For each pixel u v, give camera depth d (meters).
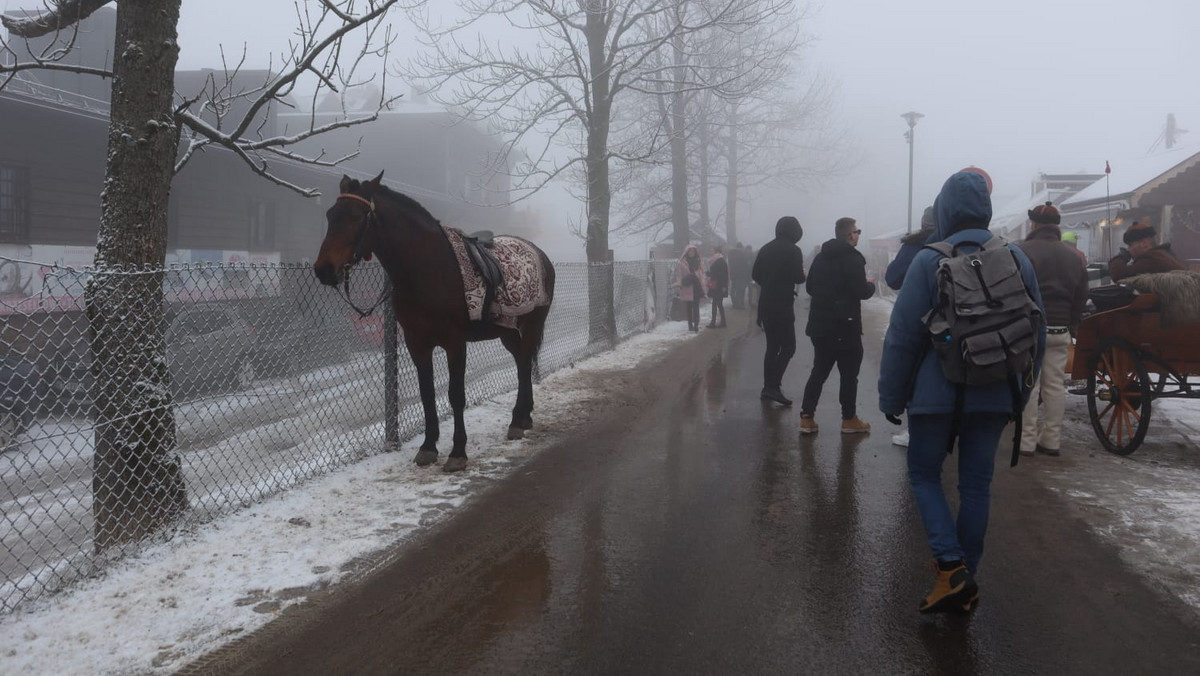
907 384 3.68
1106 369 6.59
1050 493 5.39
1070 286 6.16
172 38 4.62
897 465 6.25
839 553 4.45
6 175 13.62
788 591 3.96
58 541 4.93
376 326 7.16
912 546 4.56
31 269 11.23
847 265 7.05
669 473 6.05
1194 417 7.79
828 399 9.12
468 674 3.20
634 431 7.45
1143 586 3.95
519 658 3.32
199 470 6.38
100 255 4.48
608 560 4.36
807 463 6.32
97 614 3.63
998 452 6.55
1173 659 3.27
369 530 4.77
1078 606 3.75
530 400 7.31
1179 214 19.33
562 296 12.15
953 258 3.51
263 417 7.13
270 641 3.45
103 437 4.35
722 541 4.64
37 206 14.11
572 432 7.39
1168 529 4.70
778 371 8.73
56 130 14.41
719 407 8.59
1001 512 5.03
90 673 3.15
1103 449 6.61
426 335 6.05
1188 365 6.06
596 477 5.95
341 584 4.03
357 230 5.41
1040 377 6.38
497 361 10.60
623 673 3.20
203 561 4.24
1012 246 3.65
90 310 4.37
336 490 5.51
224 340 6.46
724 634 3.52
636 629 3.57
